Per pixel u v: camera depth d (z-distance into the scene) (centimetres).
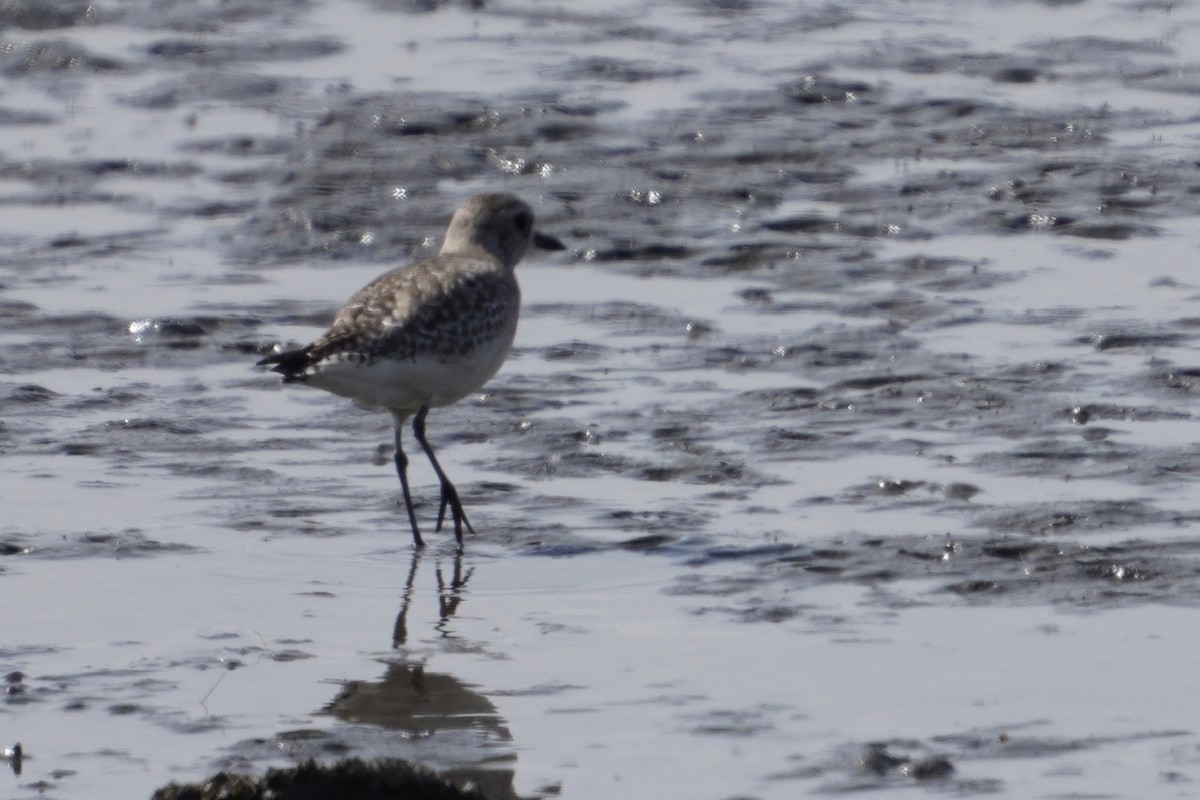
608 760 836
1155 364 1478
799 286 1752
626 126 2298
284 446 1338
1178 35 2819
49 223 1967
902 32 2856
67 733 867
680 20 2961
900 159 2186
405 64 2656
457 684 930
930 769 816
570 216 1962
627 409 1407
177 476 1270
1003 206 1983
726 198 2027
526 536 1162
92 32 2838
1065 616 1008
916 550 1108
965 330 1596
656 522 1177
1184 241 1878
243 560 1119
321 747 849
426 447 1193
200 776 818
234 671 948
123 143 2248
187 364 1532
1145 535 1123
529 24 2930
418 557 1130
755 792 801
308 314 1670
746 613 1023
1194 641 969
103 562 1109
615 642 988
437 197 2028
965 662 945
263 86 2505
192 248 1884
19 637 991
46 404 1414
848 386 1452
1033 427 1343
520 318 1661
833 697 904
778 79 2534
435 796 758
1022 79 2591
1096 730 861
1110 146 2230
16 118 2372
